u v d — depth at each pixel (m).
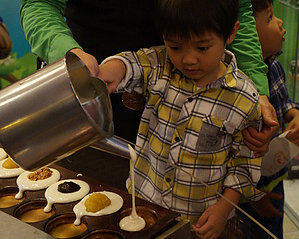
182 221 0.77
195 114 0.94
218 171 0.95
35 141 0.63
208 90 0.94
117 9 1.11
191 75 0.89
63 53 0.87
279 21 1.37
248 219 0.74
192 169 0.94
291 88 1.65
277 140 1.01
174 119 0.96
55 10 1.03
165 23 0.82
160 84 0.95
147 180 0.93
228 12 0.82
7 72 2.08
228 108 0.94
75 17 1.19
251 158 0.96
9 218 0.77
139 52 0.96
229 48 1.13
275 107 1.30
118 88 0.90
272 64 1.39
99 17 1.14
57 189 0.90
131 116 1.17
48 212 0.87
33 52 0.97
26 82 0.63
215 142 0.94
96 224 0.80
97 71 0.75
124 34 1.14
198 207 0.87
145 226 0.78
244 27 1.12
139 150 0.96
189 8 0.78
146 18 1.12
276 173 0.98
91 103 0.64
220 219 0.75
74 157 0.99
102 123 0.65
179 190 0.92
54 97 0.61
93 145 0.73
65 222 0.83
